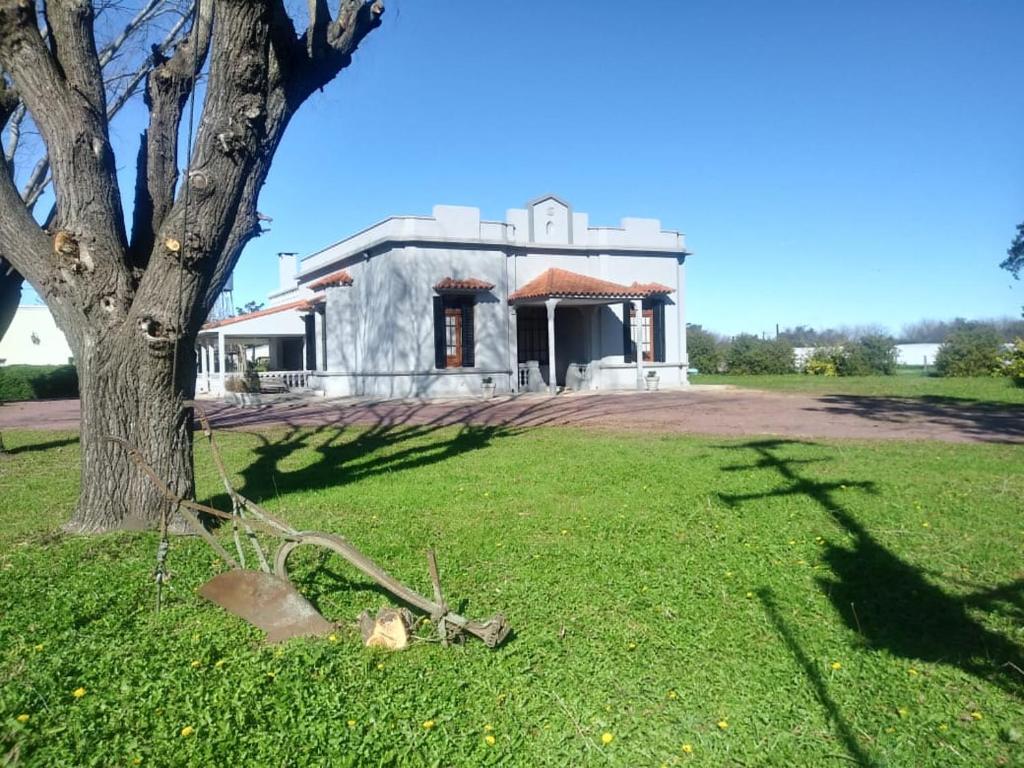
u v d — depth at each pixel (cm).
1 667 402
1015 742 333
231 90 613
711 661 414
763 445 1195
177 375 675
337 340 2750
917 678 392
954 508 734
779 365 4116
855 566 568
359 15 713
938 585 527
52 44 639
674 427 1507
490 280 2548
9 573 558
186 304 650
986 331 3638
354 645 432
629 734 341
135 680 388
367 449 1251
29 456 1262
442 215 2473
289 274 3878
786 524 688
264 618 455
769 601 501
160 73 689
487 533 679
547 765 317
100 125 637
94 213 636
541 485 898
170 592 520
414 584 537
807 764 319
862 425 1495
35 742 329
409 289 2431
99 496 676
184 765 314
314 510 783
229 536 669
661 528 684
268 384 3014
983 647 430
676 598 508
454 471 1012
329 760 316
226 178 627
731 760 322
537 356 2806
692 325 4741
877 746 330
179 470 685
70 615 472
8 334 4481
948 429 1405
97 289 648
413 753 322
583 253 2730
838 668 402
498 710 361
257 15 600
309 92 704
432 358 2459
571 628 459
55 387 3369
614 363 2758
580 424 1591
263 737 331
